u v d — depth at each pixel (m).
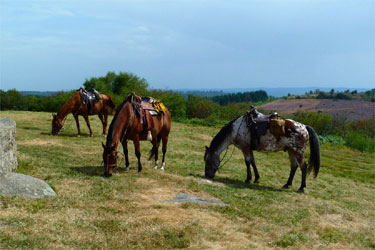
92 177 7.91
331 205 8.66
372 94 86.19
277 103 75.88
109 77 42.09
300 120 32.62
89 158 10.15
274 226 6.39
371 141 27.88
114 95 32.50
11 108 54.44
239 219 6.52
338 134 31.16
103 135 15.23
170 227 5.56
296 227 6.55
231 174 10.98
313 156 9.50
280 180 11.07
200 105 32.62
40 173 7.68
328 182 12.19
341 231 6.78
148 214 6.07
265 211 7.23
